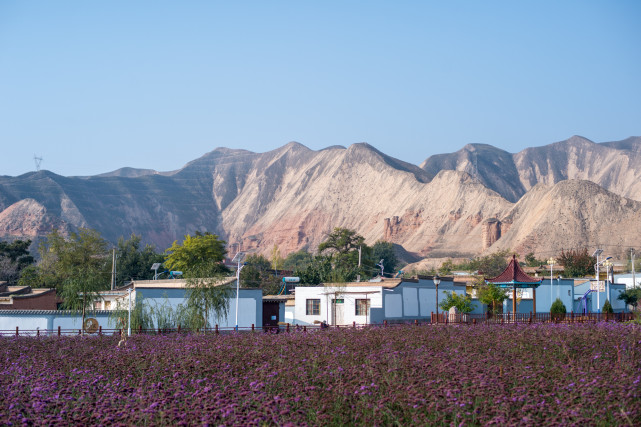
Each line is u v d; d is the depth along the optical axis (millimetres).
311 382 17781
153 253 135375
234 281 51156
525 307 73312
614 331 31328
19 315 47469
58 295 61750
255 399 15148
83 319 47906
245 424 12602
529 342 26719
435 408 13898
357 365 20547
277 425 13109
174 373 18938
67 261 107812
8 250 116062
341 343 27672
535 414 14250
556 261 135625
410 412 14164
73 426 13250
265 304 58375
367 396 15453
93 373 20438
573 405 13883
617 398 14719
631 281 98812
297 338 30047
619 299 84938
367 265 144500
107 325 49125
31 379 18828
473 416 13633
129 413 13844
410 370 19125
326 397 15305
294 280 81750
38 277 99312
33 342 34938
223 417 13312
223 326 49938
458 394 14773
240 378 18734
